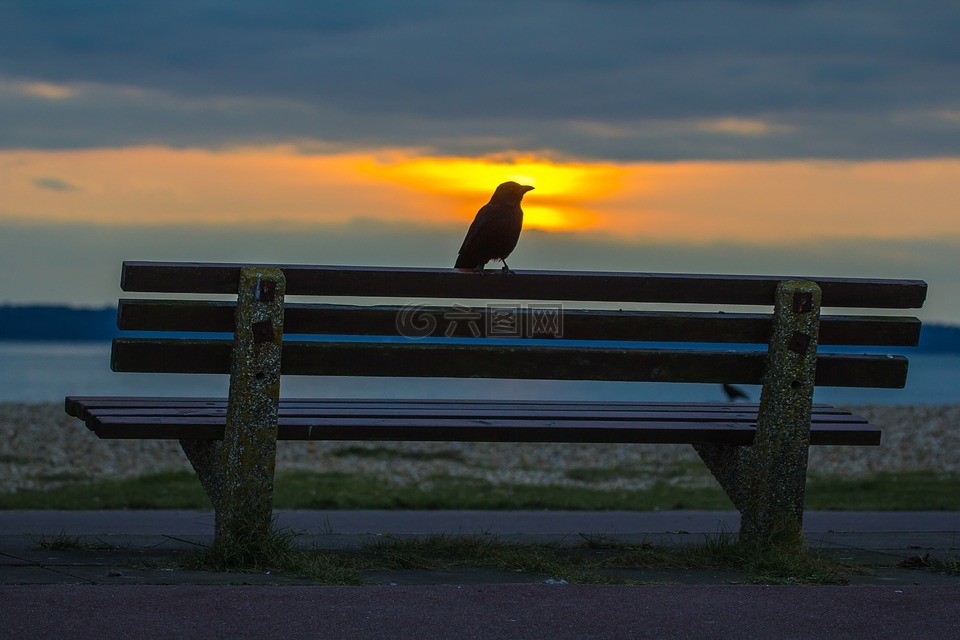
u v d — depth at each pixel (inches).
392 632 234.1
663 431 328.5
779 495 328.2
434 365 314.0
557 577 296.5
